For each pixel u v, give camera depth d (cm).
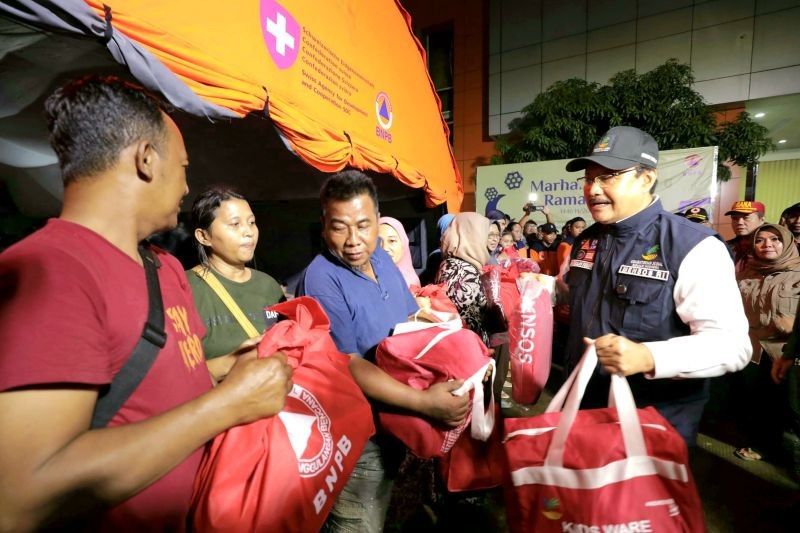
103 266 69
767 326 277
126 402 71
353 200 135
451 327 142
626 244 137
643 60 997
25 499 52
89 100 69
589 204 143
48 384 56
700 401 129
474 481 140
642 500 92
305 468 91
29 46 149
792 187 1205
